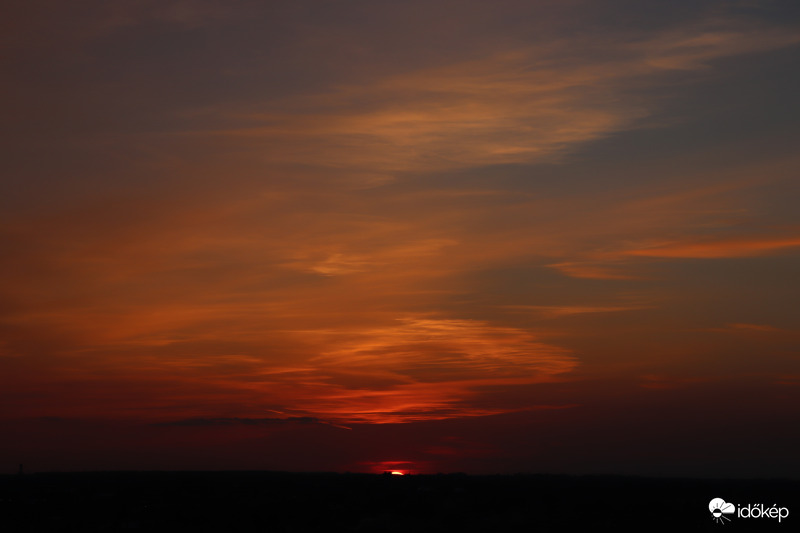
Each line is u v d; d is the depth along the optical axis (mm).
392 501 82500
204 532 61719
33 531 63125
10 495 93812
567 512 72875
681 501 82062
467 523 66312
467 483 112438
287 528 63562
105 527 64250
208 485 111375
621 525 64375
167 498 88062
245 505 78688
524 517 69562
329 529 63344
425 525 65312
